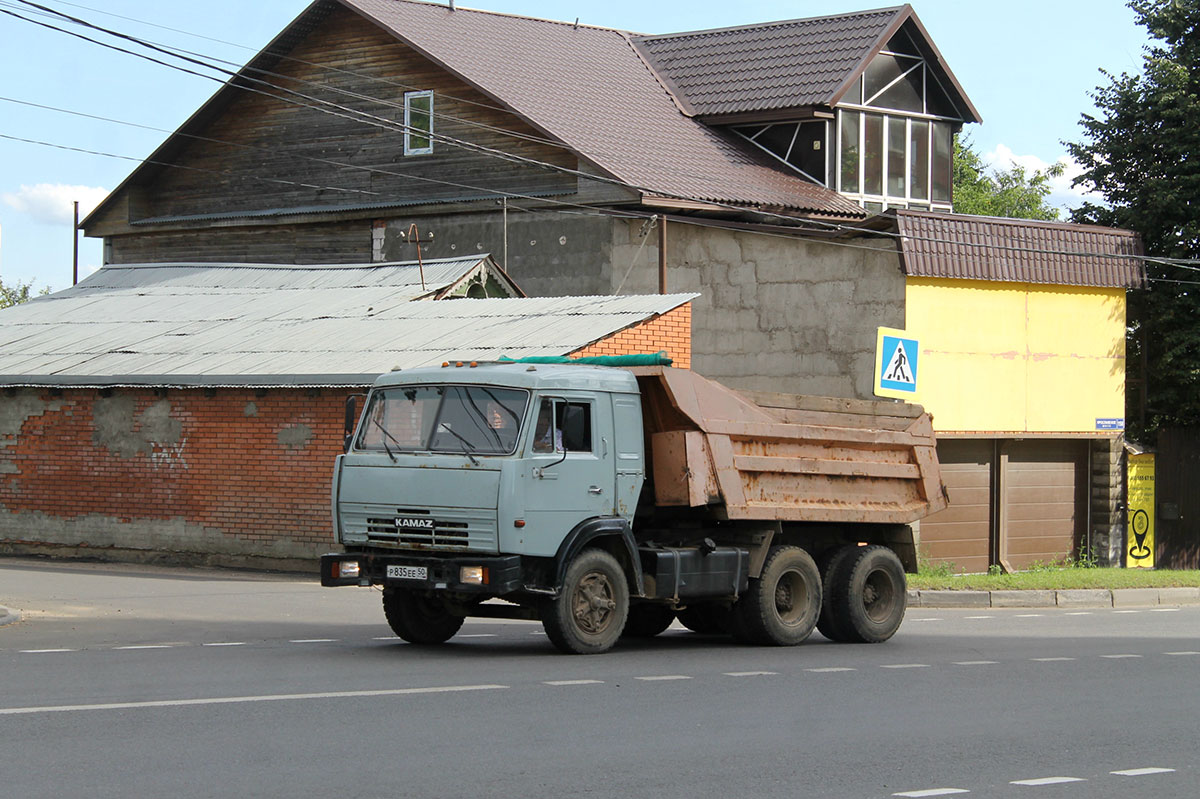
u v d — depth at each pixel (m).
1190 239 42.88
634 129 49.62
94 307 41.47
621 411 19.12
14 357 35.97
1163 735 13.52
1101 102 45.31
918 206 54.34
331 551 29.89
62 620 21.94
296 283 42.53
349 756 11.48
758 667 17.97
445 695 14.70
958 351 37.44
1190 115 42.81
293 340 33.84
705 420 19.83
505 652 18.92
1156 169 43.94
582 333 30.80
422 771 11.00
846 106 51.50
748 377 40.25
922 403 36.72
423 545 18.12
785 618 20.88
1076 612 28.94
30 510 34.31
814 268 38.66
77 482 33.62
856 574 21.64
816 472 21.38
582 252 46.59
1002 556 38.88
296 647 19.05
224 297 40.91
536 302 34.84
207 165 57.81
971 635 23.34
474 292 41.00
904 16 52.75
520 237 48.34
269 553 30.84
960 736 13.21
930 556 37.28
